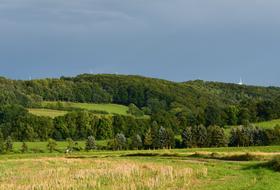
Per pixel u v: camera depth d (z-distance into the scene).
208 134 165.38
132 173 50.84
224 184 43.97
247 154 78.00
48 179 47.31
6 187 42.12
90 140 162.25
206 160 76.50
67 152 143.75
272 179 46.22
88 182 44.50
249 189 39.88
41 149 158.00
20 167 62.53
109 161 71.44
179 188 41.81
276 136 161.88
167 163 66.69
